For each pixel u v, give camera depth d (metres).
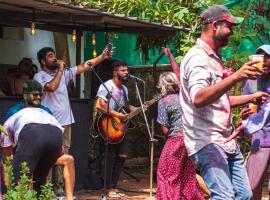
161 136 13.12
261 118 7.20
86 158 10.95
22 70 10.95
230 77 5.26
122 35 14.32
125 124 10.46
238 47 11.73
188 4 12.02
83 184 10.97
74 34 11.05
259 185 7.53
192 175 8.28
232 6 12.15
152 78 14.23
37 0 8.80
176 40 12.30
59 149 7.80
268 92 7.48
